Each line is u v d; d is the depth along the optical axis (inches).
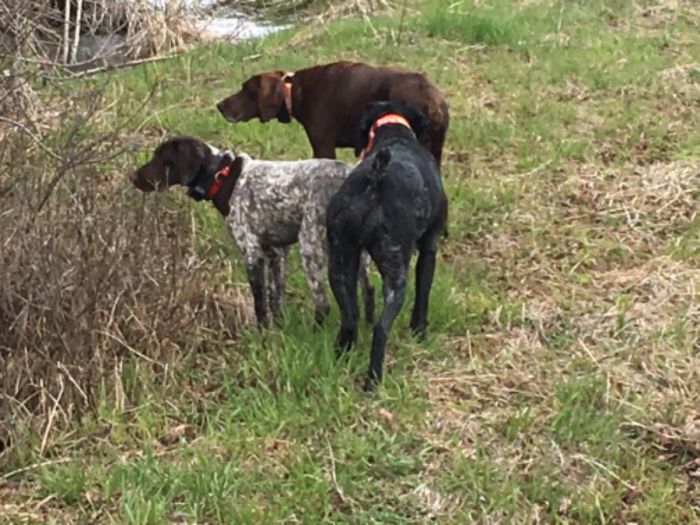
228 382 209.6
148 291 218.2
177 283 223.9
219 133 339.0
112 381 204.4
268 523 170.4
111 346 209.8
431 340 223.6
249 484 179.3
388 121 223.3
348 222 202.8
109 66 350.9
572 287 248.8
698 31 448.8
